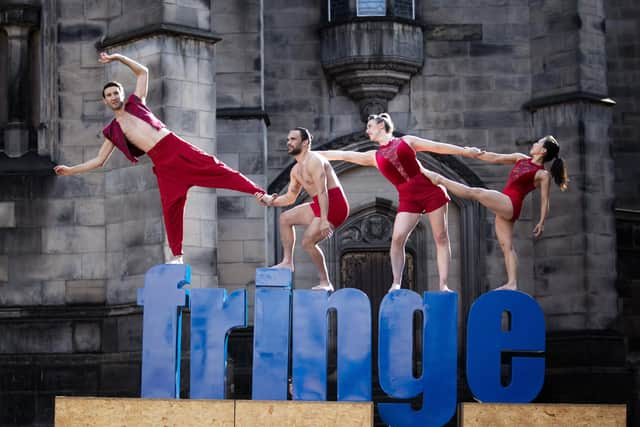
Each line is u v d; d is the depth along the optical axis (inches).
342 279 1708.9
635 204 1788.9
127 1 1483.8
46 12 1524.4
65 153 1512.1
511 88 1732.3
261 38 1662.2
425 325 1015.0
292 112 1723.7
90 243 1489.9
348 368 1007.0
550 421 995.9
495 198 1058.7
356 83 1712.6
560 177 1086.4
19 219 1504.7
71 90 1515.7
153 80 1445.6
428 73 1737.2
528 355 1191.6
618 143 1798.7
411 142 1048.2
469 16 1739.7
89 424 1001.5
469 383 1015.0
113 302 1461.6
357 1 1716.3
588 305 1647.4
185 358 1368.1
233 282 1619.1
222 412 993.5
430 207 1050.1
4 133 1534.2
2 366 1481.3
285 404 989.8
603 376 1630.2
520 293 1023.0
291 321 1063.0
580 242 1657.2
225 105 1648.6
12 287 1498.5
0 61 1562.5
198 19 1461.6
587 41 1695.4
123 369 1430.9
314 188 1039.6
